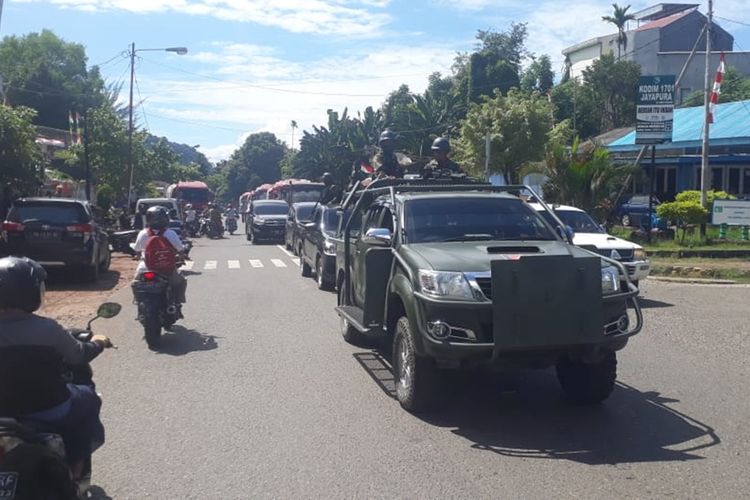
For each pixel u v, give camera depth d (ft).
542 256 21.86
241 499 17.81
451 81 217.36
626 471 19.33
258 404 25.67
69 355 15.43
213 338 37.09
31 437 12.98
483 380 29.07
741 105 122.01
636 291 23.93
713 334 37.55
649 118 79.92
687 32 211.00
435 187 30.12
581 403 25.50
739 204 77.46
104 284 60.44
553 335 21.90
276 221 116.26
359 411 24.84
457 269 22.90
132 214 103.24
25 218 58.13
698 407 25.09
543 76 216.54
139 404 25.73
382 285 26.89
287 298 51.83
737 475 18.97
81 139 131.85
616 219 107.96
